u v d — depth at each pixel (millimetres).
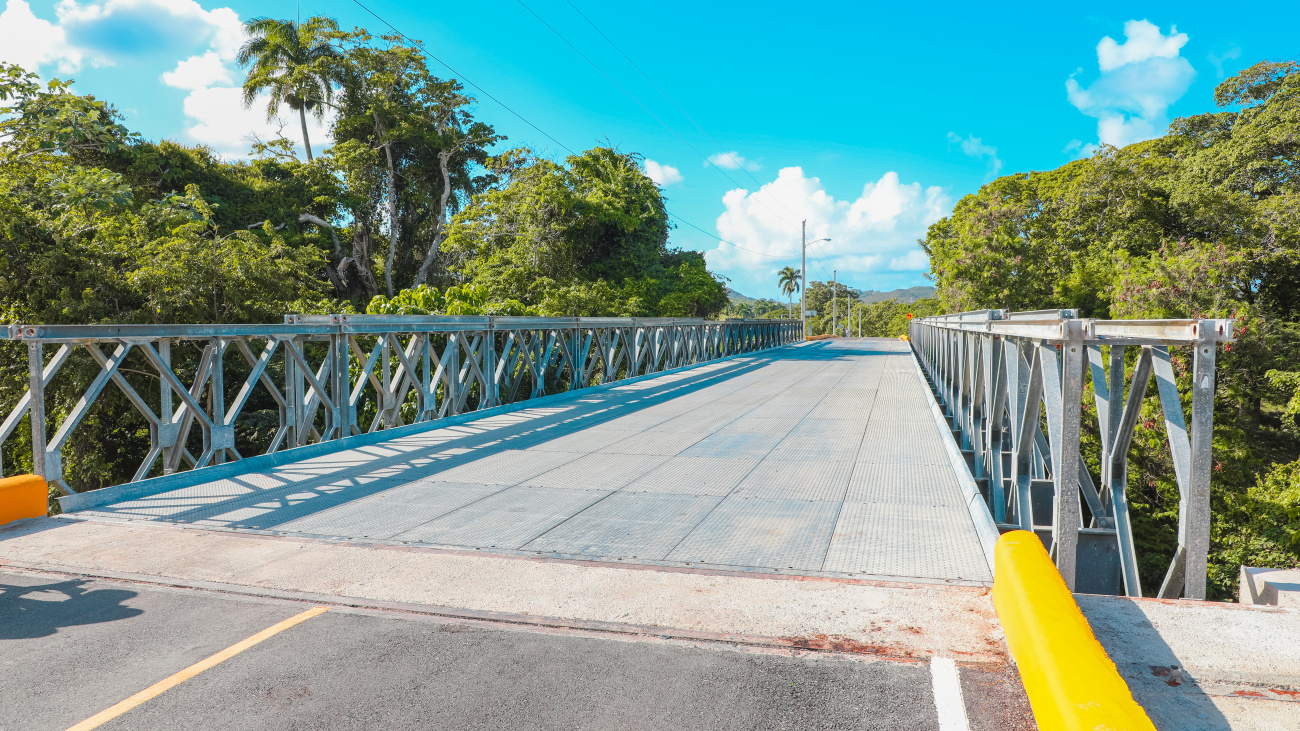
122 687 2936
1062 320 3785
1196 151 39594
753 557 4461
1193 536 3625
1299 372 21484
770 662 3092
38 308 14852
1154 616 3369
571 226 31141
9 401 14547
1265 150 33375
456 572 4270
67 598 3918
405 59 38938
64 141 18031
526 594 3912
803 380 17156
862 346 38094
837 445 8430
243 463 7152
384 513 5609
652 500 5957
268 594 3955
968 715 2643
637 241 35500
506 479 6809
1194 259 24297
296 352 7895
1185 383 19547
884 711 2682
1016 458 5535
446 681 2969
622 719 2658
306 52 38781
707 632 3398
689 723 2625
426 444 8680
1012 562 3260
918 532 4938
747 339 31391
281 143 35406
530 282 28234
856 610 3607
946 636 3297
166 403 6598
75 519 5453
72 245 15258
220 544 4836
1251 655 2975
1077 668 2273
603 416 11117
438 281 40062
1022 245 36031
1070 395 3703
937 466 7191
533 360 14016
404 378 9609
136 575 4258
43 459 5598
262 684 2955
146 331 6223
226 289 16609
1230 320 3453
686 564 4359
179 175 27250
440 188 42562
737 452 8062
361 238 38094
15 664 3143
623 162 36438
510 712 2717
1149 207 36344
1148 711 2590
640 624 3506
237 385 16641
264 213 31047
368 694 2867
